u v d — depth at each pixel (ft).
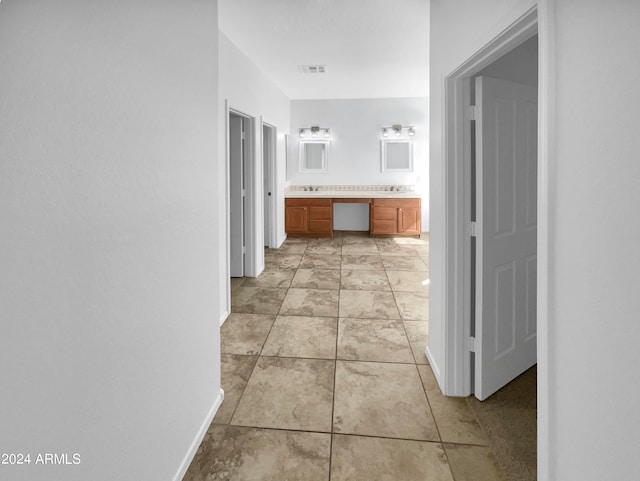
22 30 2.60
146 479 4.41
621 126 2.68
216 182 6.60
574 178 3.23
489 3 4.85
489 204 6.68
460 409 6.84
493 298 6.99
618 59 2.70
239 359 8.66
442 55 6.86
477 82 6.45
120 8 3.75
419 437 6.15
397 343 9.45
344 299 12.60
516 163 7.12
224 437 6.14
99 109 3.45
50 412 2.93
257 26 10.69
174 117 4.99
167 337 4.91
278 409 6.86
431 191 8.09
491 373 7.15
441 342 7.41
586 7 3.03
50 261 2.91
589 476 3.13
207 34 6.07
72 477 3.19
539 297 3.75
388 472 5.45
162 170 4.68
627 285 2.65
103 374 3.58
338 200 22.65
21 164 2.62
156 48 4.48
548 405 3.66
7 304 2.55
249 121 14.61
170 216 4.93
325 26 10.77
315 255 18.67
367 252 19.25
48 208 2.88
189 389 5.62
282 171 21.56
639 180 2.53
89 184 3.34
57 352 3.00
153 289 4.52
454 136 6.76
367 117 23.62
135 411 4.16
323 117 23.77
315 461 5.65
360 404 7.00
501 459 5.67
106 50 3.54
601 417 2.96
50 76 2.86
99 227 3.49
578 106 3.16
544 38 3.51
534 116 7.40
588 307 3.08
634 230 2.58
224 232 10.93
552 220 3.56
